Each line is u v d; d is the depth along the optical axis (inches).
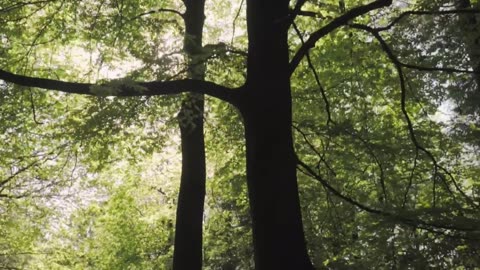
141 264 765.9
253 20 256.7
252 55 252.8
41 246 657.0
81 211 634.2
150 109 345.1
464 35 379.6
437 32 408.2
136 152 492.4
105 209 643.5
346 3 402.3
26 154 532.7
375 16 409.1
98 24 394.9
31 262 671.1
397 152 378.3
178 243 365.1
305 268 226.8
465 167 477.1
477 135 495.2
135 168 580.1
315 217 460.1
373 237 361.4
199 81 248.5
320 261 409.1
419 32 424.5
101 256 749.3
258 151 238.2
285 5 264.1
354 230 430.6
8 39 423.8
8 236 624.1
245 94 245.8
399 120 436.5
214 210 653.9
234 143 492.7
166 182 669.9
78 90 251.1
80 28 417.4
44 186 587.2
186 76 294.0
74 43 457.4
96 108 320.8
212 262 818.2
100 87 239.0
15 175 567.2
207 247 697.6
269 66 248.1
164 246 779.4
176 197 666.8
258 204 233.8
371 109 438.0
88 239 710.5
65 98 460.1
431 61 396.8
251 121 243.1
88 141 362.3
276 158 236.7
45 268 664.4
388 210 300.0
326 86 431.5
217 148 511.2
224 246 650.2
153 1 457.1
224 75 371.9
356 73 417.4
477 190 470.3
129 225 715.4
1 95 398.6
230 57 322.3
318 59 410.0
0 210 607.5
